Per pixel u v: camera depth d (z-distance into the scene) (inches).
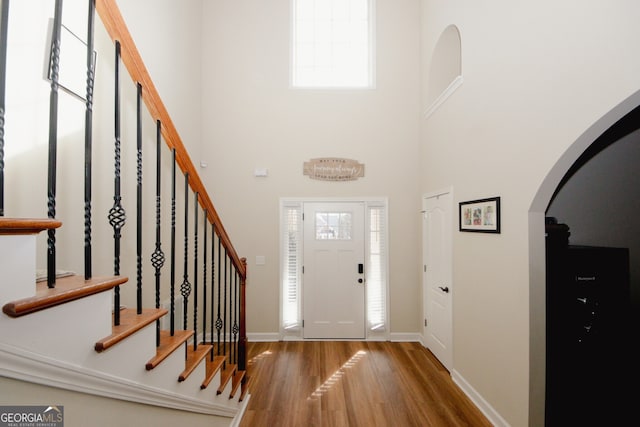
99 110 66.3
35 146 49.0
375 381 101.7
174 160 50.1
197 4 136.4
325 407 87.0
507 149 75.7
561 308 69.7
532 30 66.9
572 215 77.2
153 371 41.0
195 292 58.9
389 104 144.6
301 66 151.3
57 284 29.0
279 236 141.4
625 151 72.6
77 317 28.2
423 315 135.1
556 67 60.6
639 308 69.8
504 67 76.8
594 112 52.8
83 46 60.3
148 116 90.4
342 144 143.6
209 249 137.7
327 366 112.7
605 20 50.9
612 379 68.6
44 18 50.0
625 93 47.9
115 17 37.1
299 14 152.3
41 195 50.3
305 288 141.7
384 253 142.8
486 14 84.6
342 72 151.9
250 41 144.4
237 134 142.7
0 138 23.8
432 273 125.5
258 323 140.1
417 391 95.7
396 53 145.3
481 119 87.4
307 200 142.5
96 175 65.5
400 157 143.5
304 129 143.7
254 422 80.6
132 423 37.3
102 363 31.4
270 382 100.7
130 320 38.2
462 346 98.0
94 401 31.1
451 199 106.3
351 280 142.1
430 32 129.0
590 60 53.5
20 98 46.5
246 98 143.5
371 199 142.7
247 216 141.8
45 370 24.9
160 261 46.8
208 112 142.4
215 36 143.6
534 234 68.2
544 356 67.9
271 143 143.1
